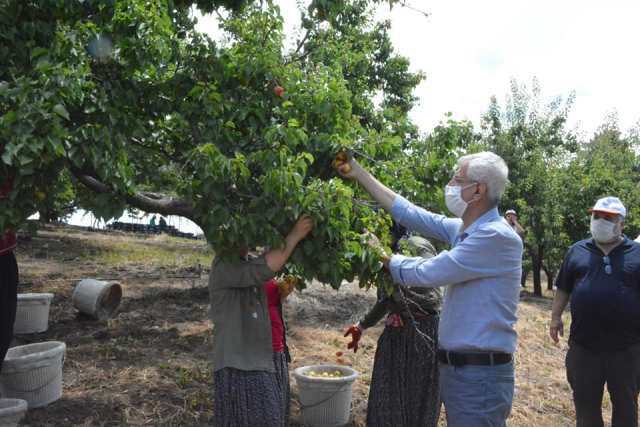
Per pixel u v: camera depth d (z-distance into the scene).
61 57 3.02
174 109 3.66
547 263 16.20
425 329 4.01
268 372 3.37
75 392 4.95
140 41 3.30
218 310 3.37
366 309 8.92
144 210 4.07
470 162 3.06
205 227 3.06
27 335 6.70
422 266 3.05
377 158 4.08
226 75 3.60
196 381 5.39
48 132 2.58
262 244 3.06
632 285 4.40
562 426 5.79
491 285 2.96
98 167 2.84
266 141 3.19
